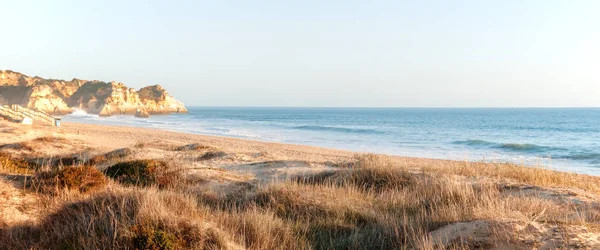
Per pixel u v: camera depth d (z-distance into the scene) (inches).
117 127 1983.3
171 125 2827.3
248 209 284.4
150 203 240.5
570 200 312.7
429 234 232.2
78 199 262.7
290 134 2128.4
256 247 224.8
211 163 579.8
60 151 645.9
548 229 202.2
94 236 204.4
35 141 692.7
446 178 376.8
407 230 249.8
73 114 5059.1
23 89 5600.4
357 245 238.8
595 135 2197.3
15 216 230.2
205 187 380.2
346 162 571.2
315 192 345.7
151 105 6382.9
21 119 1179.9
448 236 217.6
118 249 195.6
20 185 282.8
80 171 306.7
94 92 6284.5
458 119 4623.5
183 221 222.5
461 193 317.1
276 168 528.7
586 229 203.0
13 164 492.4
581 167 1031.6
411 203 322.0
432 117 5383.9
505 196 335.6
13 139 717.3
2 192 258.2
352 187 383.9
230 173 461.7
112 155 599.5
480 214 246.2
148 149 671.1
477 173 456.4
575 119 4534.9
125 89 5807.1
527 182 412.5
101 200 254.4
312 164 561.9
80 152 634.2
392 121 4079.7
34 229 220.1
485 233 207.0
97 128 1804.9
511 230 202.5
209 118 4549.7
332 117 5418.3
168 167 454.6
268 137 1908.2
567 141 1806.1
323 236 260.8
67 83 6633.9
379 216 288.5
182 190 360.8
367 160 506.0
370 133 2267.5
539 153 1322.6
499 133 2317.9
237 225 250.7
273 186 353.4
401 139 1857.8
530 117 5270.7
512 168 478.9
